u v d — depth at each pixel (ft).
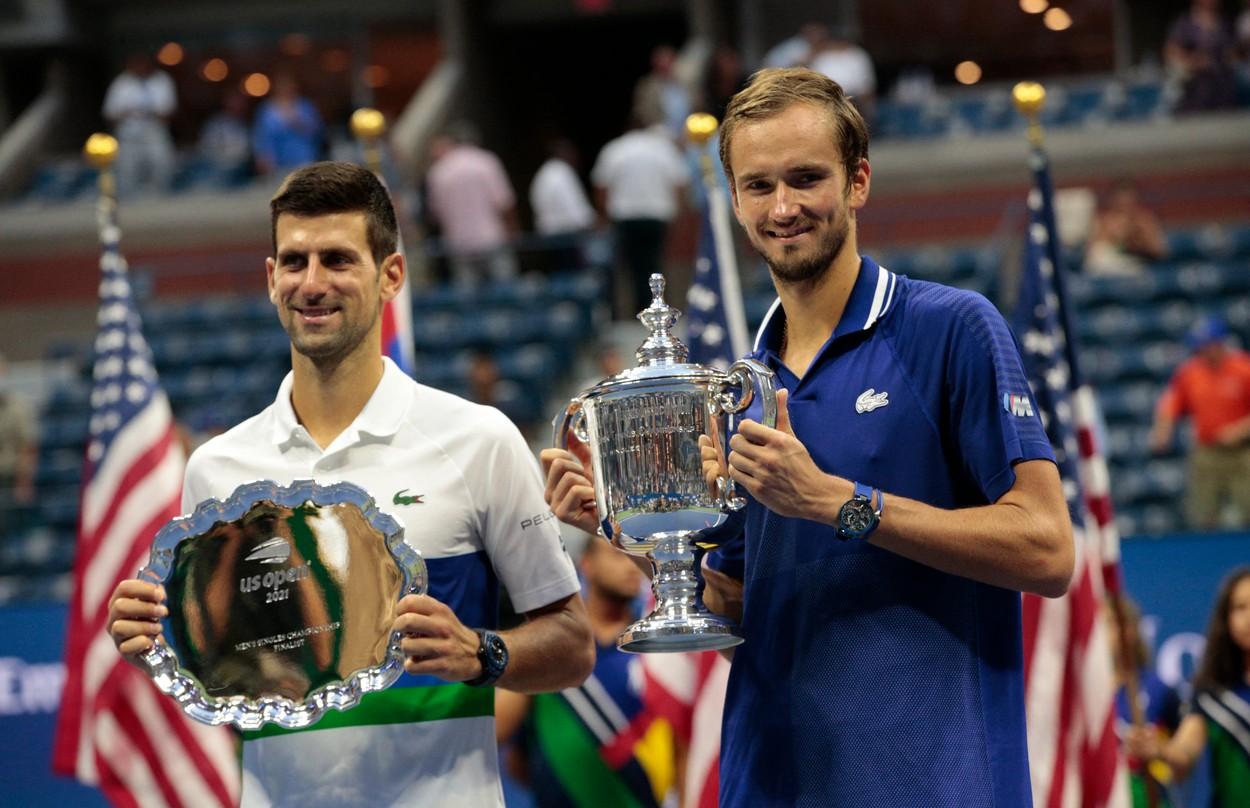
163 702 43.80
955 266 100.78
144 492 45.32
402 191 127.85
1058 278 42.75
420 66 162.91
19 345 133.08
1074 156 123.44
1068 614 39.73
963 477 23.07
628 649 23.26
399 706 24.50
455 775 24.54
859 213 116.06
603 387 23.52
